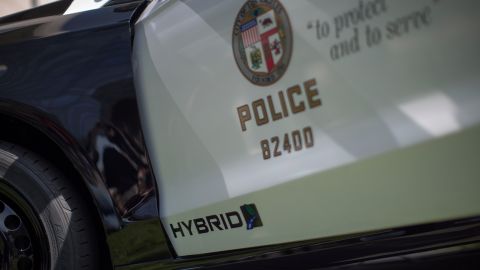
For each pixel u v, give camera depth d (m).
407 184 1.17
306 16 1.32
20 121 1.71
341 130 1.27
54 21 1.80
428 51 1.12
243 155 1.45
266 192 1.39
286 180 1.35
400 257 1.36
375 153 1.20
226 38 1.48
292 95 1.34
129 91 1.63
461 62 1.09
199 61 1.53
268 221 1.40
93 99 1.65
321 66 1.29
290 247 1.38
